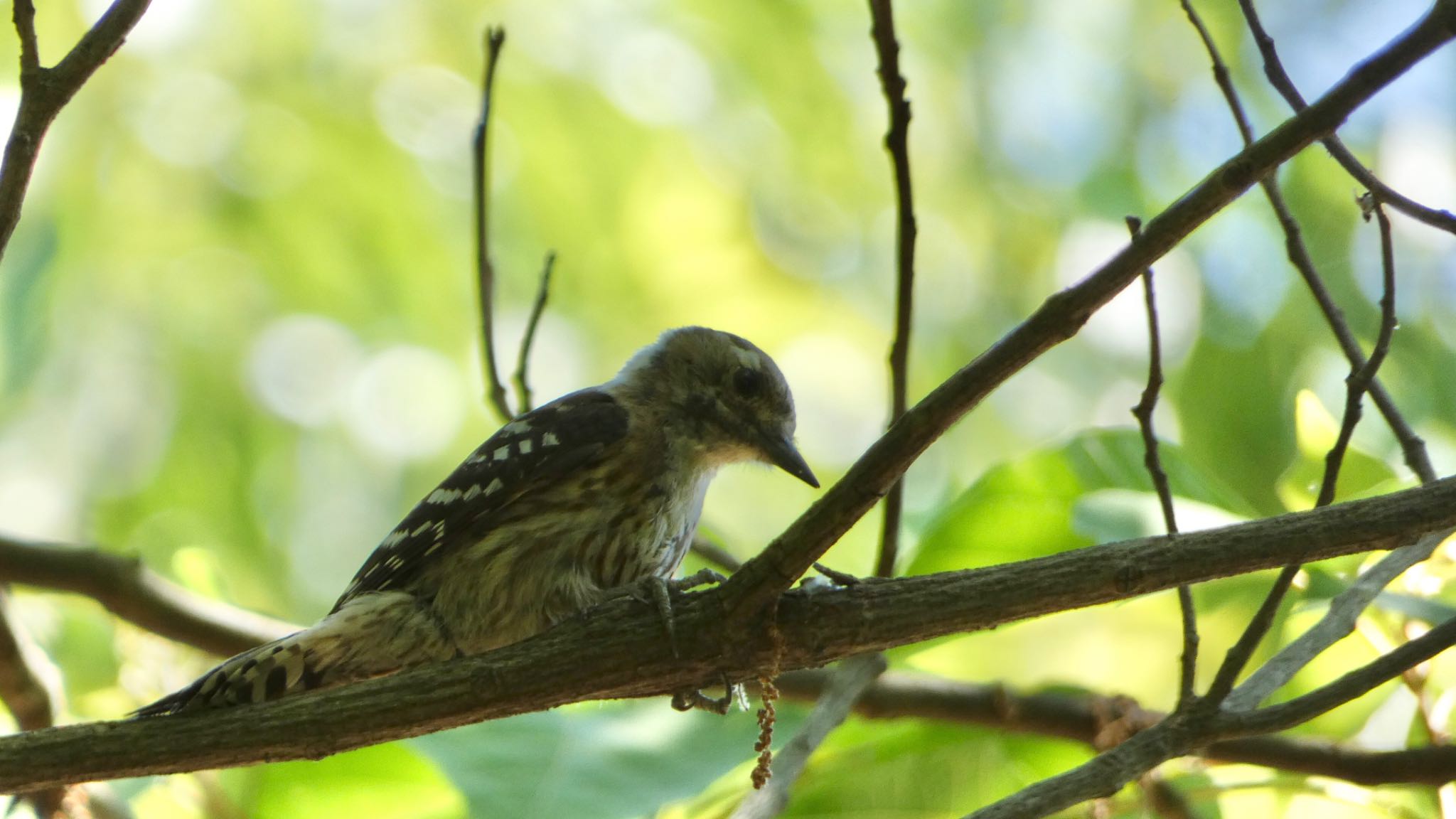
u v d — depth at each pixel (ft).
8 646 28.27
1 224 18.37
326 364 44.73
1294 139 16.37
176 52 42.60
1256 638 20.10
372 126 43.70
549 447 26.14
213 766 20.31
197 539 43.75
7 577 31.01
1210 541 19.16
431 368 45.88
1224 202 16.56
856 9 46.21
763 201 47.11
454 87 44.47
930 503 41.32
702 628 20.01
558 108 45.01
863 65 46.21
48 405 42.16
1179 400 41.65
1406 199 18.97
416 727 20.44
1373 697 28.73
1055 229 46.39
